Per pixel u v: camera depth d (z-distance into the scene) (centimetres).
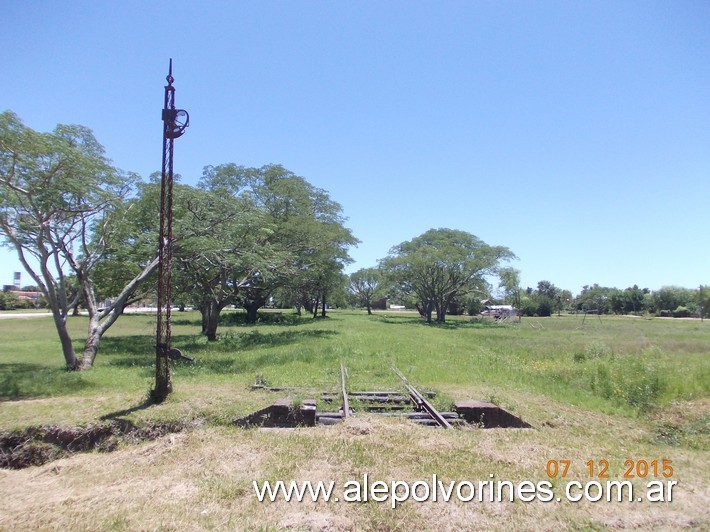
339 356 1884
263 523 468
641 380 1205
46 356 1844
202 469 630
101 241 1645
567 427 898
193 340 2538
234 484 570
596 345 2064
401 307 14025
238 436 775
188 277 2309
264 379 1295
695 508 505
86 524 479
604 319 7056
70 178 1356
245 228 2086
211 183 3206
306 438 753
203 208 1881
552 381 1399
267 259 2309
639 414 1030
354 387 1266
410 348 2258
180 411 931
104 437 841
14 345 2225
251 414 945
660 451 725
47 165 1355
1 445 793
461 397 1137
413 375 1467
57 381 1216
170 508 511
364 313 9725
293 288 3450
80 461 726
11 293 7281
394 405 1101
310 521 466
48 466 717
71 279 2259
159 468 654
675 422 929
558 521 473
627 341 2703
